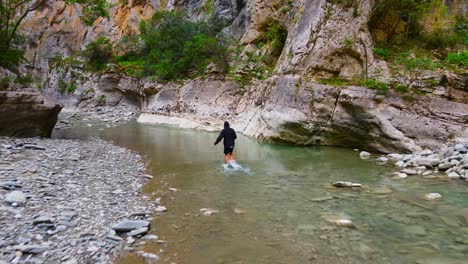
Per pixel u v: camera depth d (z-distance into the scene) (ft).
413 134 37.88
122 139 51.65
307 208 21.30
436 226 18.25
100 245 15.15
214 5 100.68
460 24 49.67
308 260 14.62
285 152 41.50
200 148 44.32
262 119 51.98
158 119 76.69
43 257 13.58
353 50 46.39
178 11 98.22
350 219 19.35
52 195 20.99
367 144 42.01
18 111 43.14
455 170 29.43
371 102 41.09
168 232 17.43
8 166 26.58
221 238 16.83
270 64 68.49
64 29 134.62
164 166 33.47
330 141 45.34
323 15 50.39
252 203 22.31
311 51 49.39
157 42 94.17
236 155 39.58
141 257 14.55
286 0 67.87
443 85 40.06
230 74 73.00
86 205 20.13
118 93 100.17
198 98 74.84
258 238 16.85
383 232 17.53
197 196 23.81
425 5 48.39
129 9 128.36
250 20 80.07
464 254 15.10
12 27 67.15
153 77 87.92
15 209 17.79
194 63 83.30
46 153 34.12
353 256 14.98
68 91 105.19
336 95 44.11
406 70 43.09
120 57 108.88
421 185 26.14
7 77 47.96
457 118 36.99
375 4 49.60
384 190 24.95
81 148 39.78
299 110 45.78
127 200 22.17
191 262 14.32
